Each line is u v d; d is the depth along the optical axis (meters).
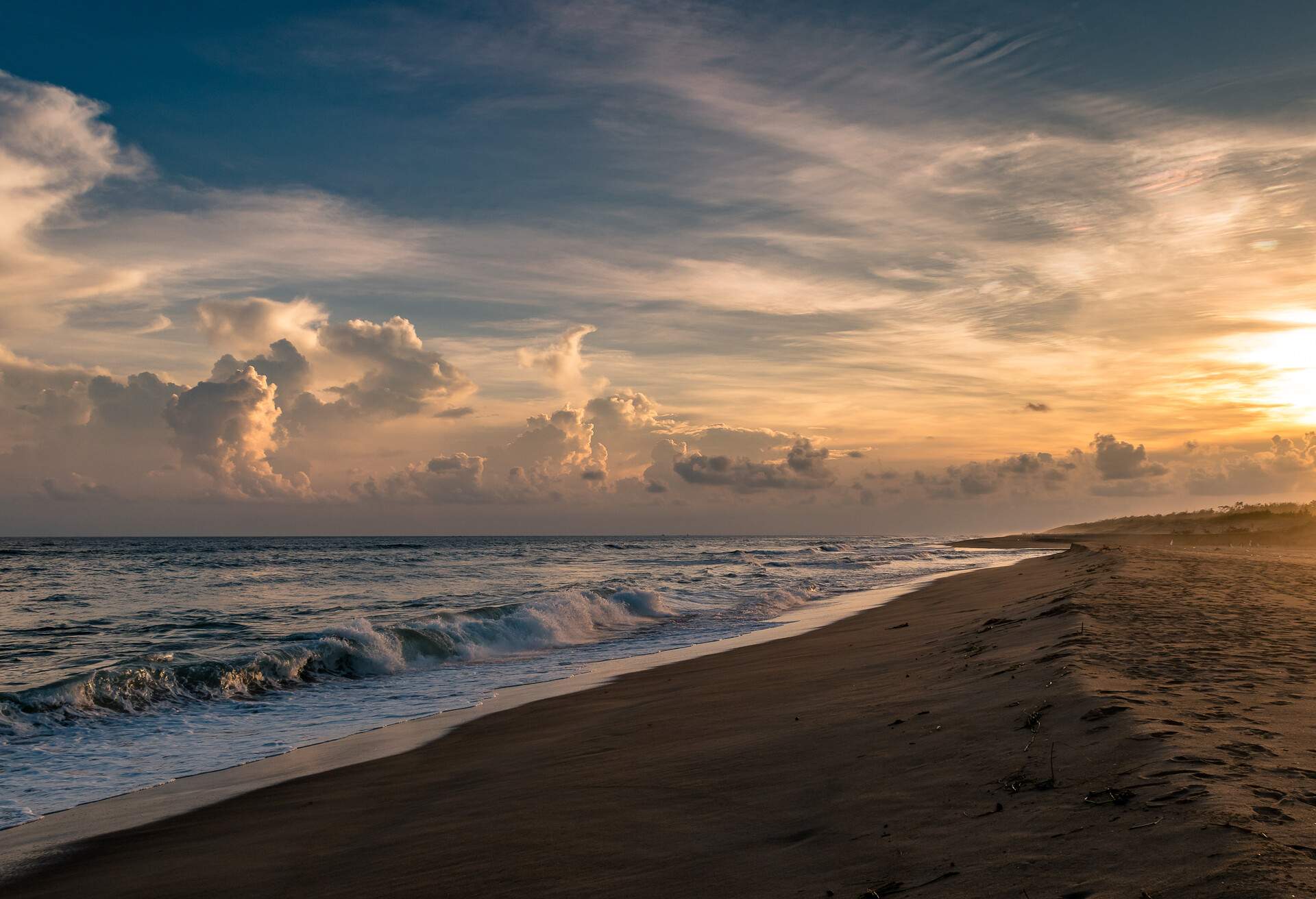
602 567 49.09
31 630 20.48
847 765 5.66
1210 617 11.06
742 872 4.09
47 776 8.38
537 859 4.76
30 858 6.08
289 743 9.64
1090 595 14.10
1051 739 5.33
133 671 11.86
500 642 17.56
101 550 81.31
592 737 8.55
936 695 7.66
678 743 7.57
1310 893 2.72
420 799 6.79
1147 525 125.00
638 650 16.84
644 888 4.08
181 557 63.12
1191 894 2.89
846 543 132.50
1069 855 3.45
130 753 9.27
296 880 5.11
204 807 7.20
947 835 4.02
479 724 10.29
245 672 13.01
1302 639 9.07
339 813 6.64
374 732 10.13
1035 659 8.46
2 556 63.41
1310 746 4.65
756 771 6.00
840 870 3.86
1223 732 4.95
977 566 47.69
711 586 31.84
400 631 15.93
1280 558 31.31
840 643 14.71
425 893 4.47
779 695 9.59
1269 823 3.41
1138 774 4.31
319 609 25.17
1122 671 7.17
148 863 5.79
